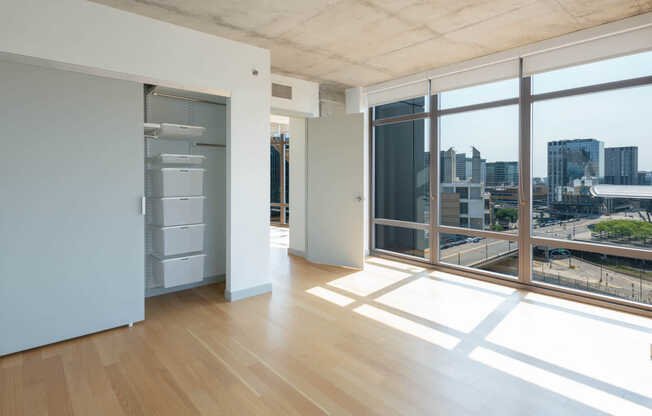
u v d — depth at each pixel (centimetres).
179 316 312
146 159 360
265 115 373
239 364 231
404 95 488
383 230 547
